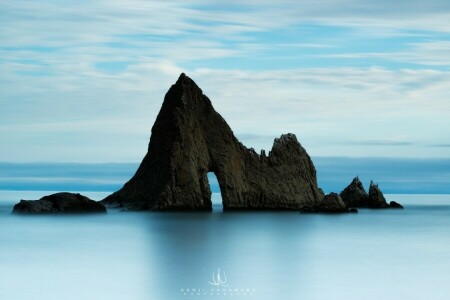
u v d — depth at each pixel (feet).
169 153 555.28
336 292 249.55
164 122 575.38
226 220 505.66
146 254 331.98
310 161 636.89
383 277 277.23
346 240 399.65
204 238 398.21
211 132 590.14
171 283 260.21
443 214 641.40
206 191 565.12
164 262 306.96
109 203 587.27
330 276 278.05
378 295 246.06
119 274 276.82
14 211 542.98
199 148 571.28
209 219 511.40
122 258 318.65
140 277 270.46
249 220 510.17
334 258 326.24
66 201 545.03
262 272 285.23
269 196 597.52
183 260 313.73
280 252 344.69
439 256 335.88
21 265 298.35
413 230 463.83
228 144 593.01
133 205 566.36
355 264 308.60
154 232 424.05
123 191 590.55
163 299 237.25
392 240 402.72
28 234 411.54
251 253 339.36
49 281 262.26
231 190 582.35
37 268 290.35
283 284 261.65
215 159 583.17
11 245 363.35
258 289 253.03
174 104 575.79
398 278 275.39
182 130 561.43
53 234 410.93
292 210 600.80
